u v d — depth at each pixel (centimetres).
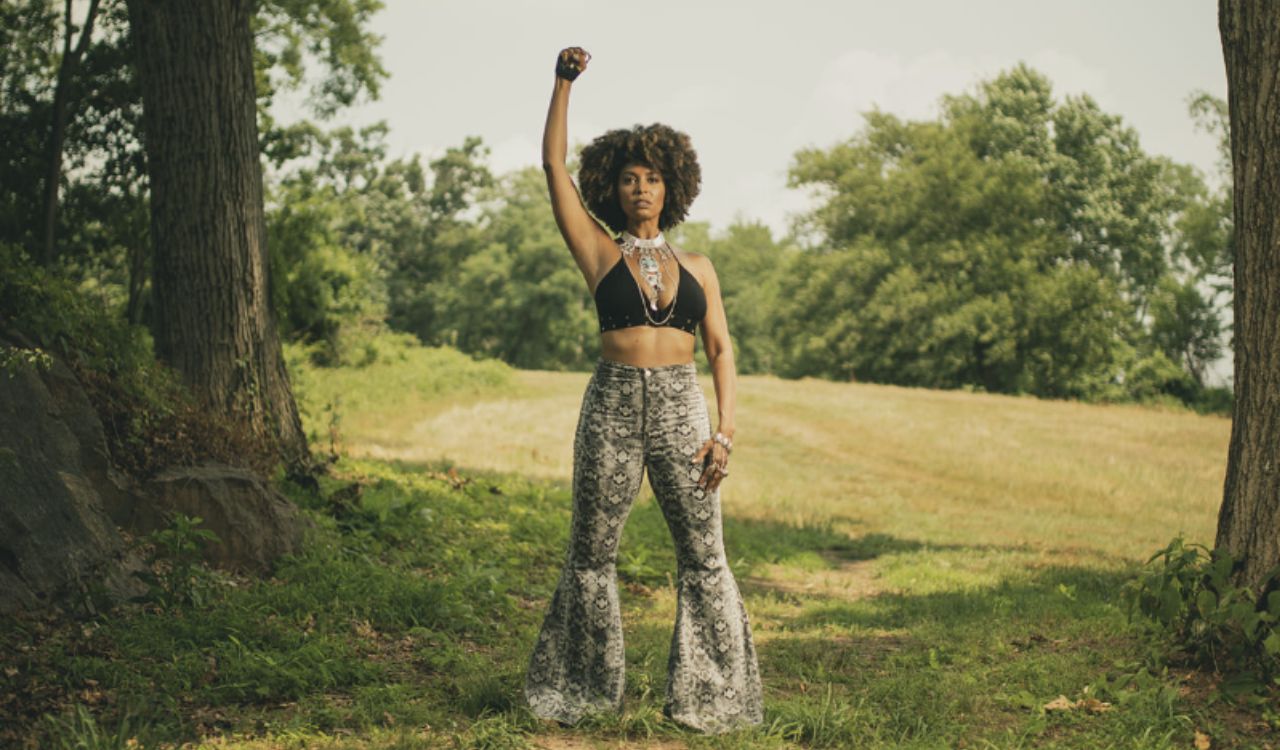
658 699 474
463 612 641
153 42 958
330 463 1127
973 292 5253
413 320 7994
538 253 7812
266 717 430
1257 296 521
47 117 1661
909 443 2514
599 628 440
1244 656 490
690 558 442
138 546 598
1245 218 526
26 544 523
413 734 406
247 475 719
